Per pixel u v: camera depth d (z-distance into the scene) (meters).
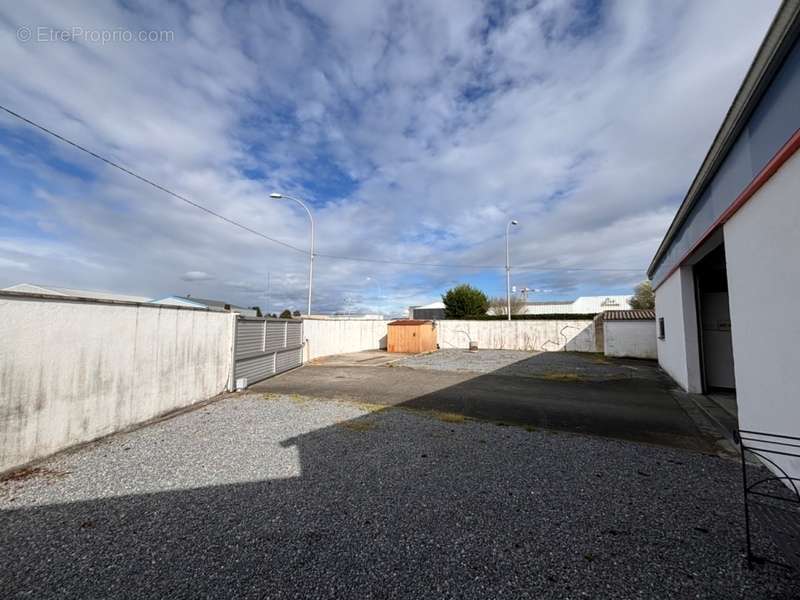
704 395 7.34
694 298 7.57
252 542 2.53
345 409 6.44
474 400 7.21
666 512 2.91
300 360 13.11
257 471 3.75
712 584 2.08
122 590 2.07
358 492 3.28
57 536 2.61
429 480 3.53
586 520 2.79
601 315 18.61
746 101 3.48
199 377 7.04
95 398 4.75
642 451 4.31
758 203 3.61
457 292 27.73
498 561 2.30
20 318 3.87
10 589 2.07
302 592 2.04
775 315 3.37
